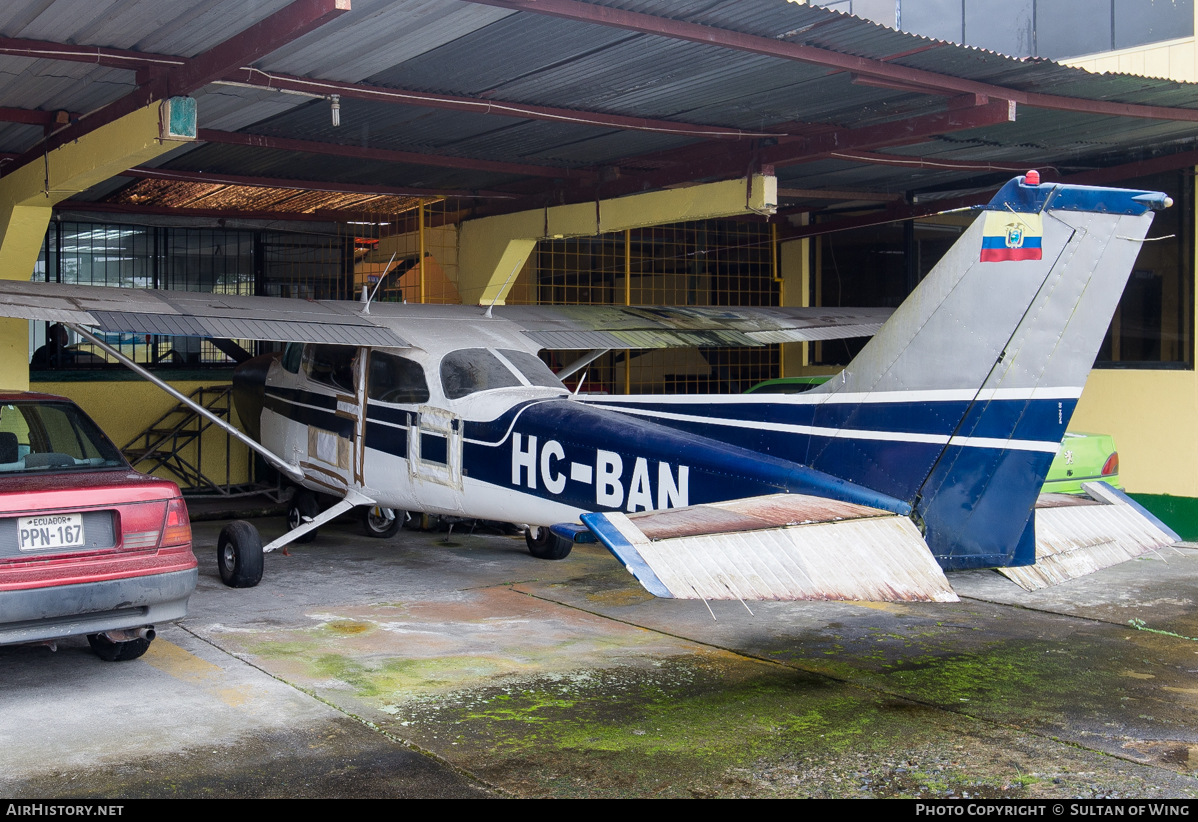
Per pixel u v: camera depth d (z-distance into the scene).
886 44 6.04
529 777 3.79
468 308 8.94
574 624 6.11
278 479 11.45
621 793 3.66
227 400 11.50
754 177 8.52
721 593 3.61
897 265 12.44
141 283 11.44
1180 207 9.59
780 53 6.00
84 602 4.28
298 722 4.33
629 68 6.57
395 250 12.72
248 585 7.04
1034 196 4.45
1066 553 4.71
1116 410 10.05
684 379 13.69
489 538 9.24
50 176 7.46
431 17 5.51
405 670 5.12
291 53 6.13
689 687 4.89
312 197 11.22
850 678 5.06
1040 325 4.45
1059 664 5.32
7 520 4.15
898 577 4.02
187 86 5.87
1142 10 9.65
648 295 13.27
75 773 3.74
